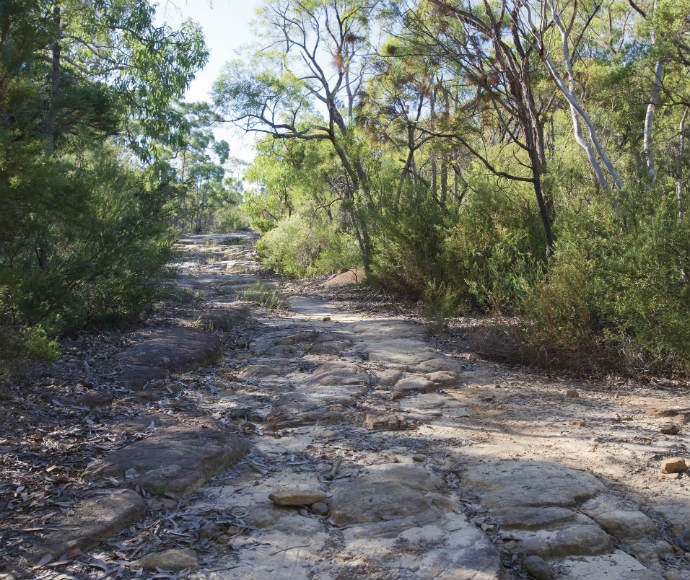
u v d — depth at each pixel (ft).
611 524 11.37
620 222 25.76
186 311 38.24
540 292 26.43
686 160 26.04
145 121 45.24
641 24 34.42
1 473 13.19
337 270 70.28
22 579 9.49
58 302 22.31
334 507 12.30
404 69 46.78
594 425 17.81
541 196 34.01
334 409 19.27
